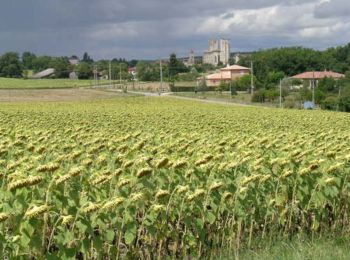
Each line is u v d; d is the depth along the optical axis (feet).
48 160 35.32
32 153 37.22
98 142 41.83
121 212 24.86
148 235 27.02
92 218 23.50
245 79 417.69
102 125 73.31
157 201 26.43
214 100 291.99
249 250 28.76
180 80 565.12
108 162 34.01
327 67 506.48
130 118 92.84
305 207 31.42
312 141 45.37
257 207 30.12
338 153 38.32
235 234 29.94
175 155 35.12
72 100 261.65
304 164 32.94
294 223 32.40
